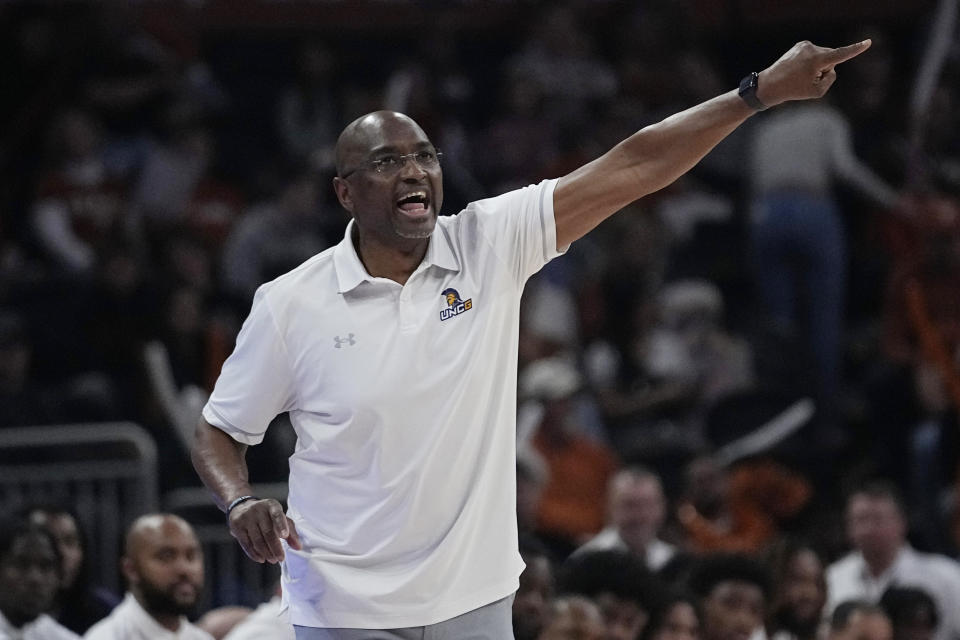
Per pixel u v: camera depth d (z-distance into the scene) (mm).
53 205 34000
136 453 24125
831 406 29906
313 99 37906
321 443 11211
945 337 32000
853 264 35969
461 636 11102
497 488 11305
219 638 19125
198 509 24297
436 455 11055
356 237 11633
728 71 42750
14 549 17062
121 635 17484
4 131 36969
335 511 11219
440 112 36969
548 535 25922
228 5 41000
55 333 29641
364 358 11141
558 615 17266
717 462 26266
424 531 11070
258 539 10828
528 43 40219
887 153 36281
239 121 39969
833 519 26406
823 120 33312
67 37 37594
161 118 37031
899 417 30766
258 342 11422
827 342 33188
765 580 20250
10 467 23812
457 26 41656
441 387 11133
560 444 26688
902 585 22078
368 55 41344
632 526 22938
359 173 11250
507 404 11438
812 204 33000
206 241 34375
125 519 23984
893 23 43000
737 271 36438
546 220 11531
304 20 41250
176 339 29141
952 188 36156
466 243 11547
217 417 11594
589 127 38188
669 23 39594
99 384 27156
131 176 35469
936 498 27969
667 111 38656
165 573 17453
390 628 11039
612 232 34062
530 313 31000
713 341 32312
